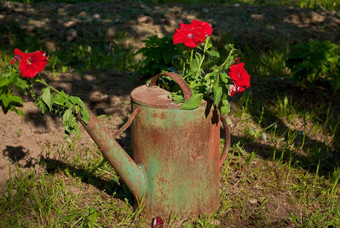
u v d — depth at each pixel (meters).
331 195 3.12
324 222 2.85
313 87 4.60
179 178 2.62
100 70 5.17
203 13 6.89
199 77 2.86
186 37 2.53
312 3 7.77
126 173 2.62
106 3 7.23
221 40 5.98
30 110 3.95
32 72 2.30
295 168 3.51
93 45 5.88
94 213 2.62
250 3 8.10
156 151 2.58
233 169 3.44
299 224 2.86
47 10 6.57
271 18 6.76
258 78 5.09
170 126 2.51
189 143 2.56
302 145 3.78
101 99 4.45
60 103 2.41
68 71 5.00
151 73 4.47
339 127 4.11
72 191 3.05
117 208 2.87
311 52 4.41
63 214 2.80
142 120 2.56
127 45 5.94
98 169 3.29
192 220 2.74
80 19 6.34
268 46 6.00
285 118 4.26
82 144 3.64
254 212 2.96
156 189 2.66
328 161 3.63
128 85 4.80
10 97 2.50
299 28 6.50
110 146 2.54
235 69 2.44
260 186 3.25
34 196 2.86
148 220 2.75
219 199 2.99
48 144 3.59
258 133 3.91
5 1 6.78
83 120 2.44
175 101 2.51
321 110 4.37
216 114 2.62
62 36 5.90
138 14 6.63
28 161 3.32
